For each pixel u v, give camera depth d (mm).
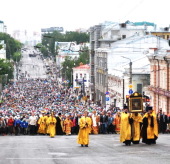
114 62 114062
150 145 29422
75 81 155750
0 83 153625
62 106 94625
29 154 25422
